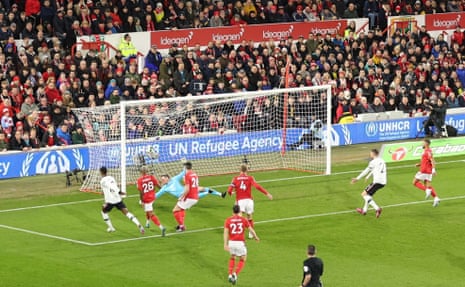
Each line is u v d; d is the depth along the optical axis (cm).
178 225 3553
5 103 4519
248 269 3109
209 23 5622
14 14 5081
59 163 4531
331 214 3838
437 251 3338
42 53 4922
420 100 5581
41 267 3080
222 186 4341
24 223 3678
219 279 3000
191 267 3123
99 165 4366
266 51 5444
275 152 4966
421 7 6362
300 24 5819
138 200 4056
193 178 3531
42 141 4562
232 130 4862
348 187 4312
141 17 5409
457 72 5916
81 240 3438
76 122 4681
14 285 2889
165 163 4638
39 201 4034
